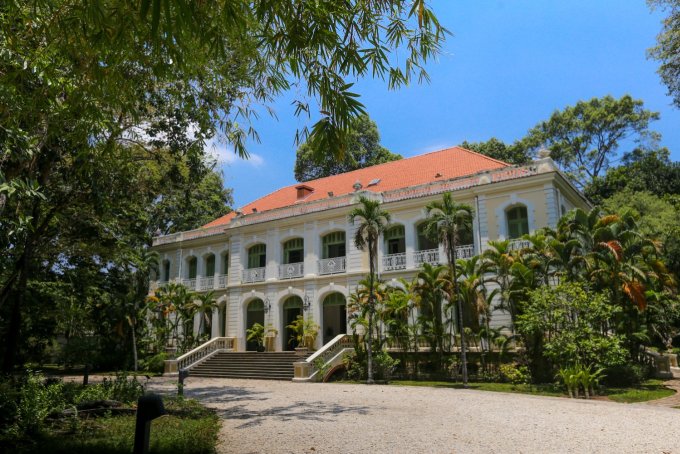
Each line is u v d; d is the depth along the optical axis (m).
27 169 11.36
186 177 16.36
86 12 4.56
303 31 4.39
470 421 9.68
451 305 19.00
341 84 4.64
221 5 4.43
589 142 40.62
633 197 31.33
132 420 9.55
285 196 34.50
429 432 8.55
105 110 8.08
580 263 17.19
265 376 22.16
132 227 18.77
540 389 15.59
